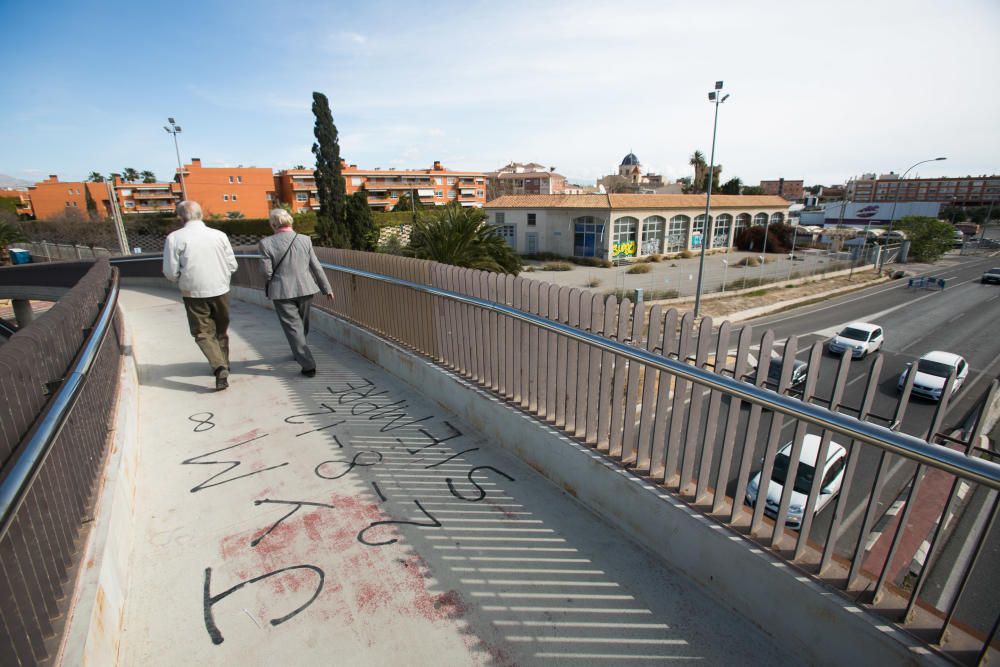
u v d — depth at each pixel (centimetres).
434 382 435
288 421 404
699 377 221
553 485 314
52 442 170
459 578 238
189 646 202
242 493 307
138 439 373
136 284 1241
